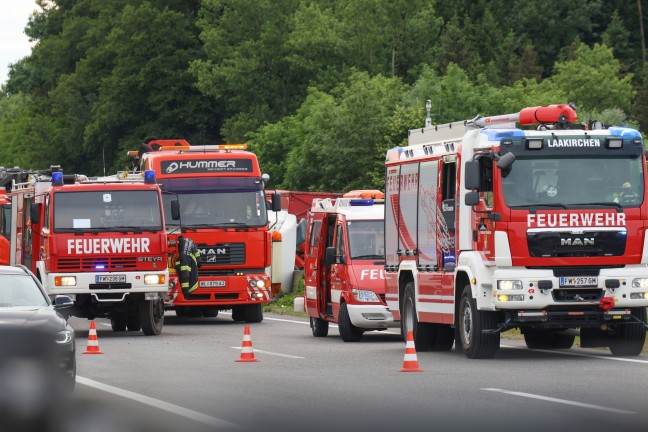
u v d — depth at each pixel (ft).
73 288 165.58
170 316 229.25
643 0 625.41
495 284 114.83
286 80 549.13
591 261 115.14
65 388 83.35
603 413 75.72
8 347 81.51
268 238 199.93
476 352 118.73
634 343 119.85
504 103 417.69
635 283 115.65
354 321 152.87
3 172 251.19
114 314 171.73
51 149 606.14
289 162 402.11
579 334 129.18
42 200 176.35
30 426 75.36
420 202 133.28
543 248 114.62
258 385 96.07
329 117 390.42
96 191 168.04
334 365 115.44
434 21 550.36
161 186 185.26
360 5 532.73
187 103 569.64
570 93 472.03
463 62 539.70
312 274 169.27
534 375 101.24
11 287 93.20
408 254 137.08
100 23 587.27
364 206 162.30
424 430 69.15
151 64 556.10
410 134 141.59
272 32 539.70
